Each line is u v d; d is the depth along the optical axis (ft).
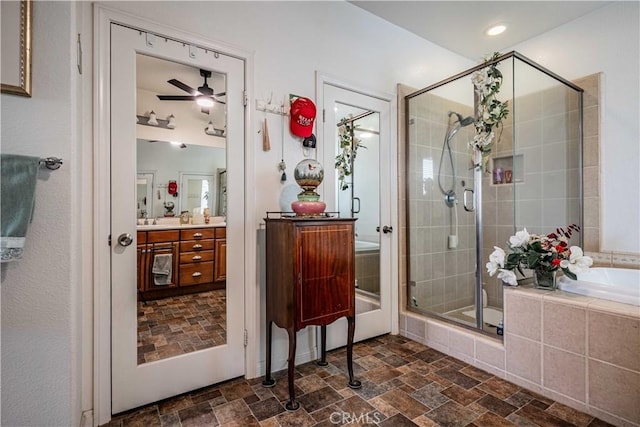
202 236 5.79
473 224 8.13
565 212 8.34
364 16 8.01
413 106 8.82
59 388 3.85
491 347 6.25
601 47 7.94
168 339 5.48
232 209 6.00
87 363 4.69
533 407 5.09
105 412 4.78
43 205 3.74
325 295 5.48
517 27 8.75
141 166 5.25
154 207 5.38
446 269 8.52
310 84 7.04
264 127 6.34
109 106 4.90
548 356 5.36
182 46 5.52
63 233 3.85
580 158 8.25
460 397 5.40
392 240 8.51
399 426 4.64
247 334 6.13
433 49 9.50
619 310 4.61
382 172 8.34
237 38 6.07
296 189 6.75
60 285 3.84
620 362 4.56
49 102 3.76
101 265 4.80
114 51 4.93
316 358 7.00
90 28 4.73
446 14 8.18
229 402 5.29
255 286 6.20
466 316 8.05
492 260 6.37
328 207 7.30
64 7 3.86
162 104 5.43
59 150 3.82
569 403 5.08
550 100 8.13
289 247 5.16
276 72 6.55
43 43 3.75
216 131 5.90
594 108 8.05
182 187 5.62
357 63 7.85
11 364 3.62
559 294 5.55
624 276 6.95
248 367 6.12
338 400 5.33
